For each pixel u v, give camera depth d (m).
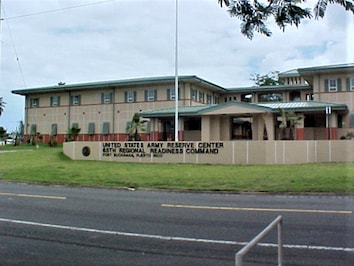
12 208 10.34
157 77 42.38
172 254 6.08
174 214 9.33
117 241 6.89
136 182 16.19
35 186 15.98
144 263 5.66
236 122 41.88
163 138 39.34
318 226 7.81
